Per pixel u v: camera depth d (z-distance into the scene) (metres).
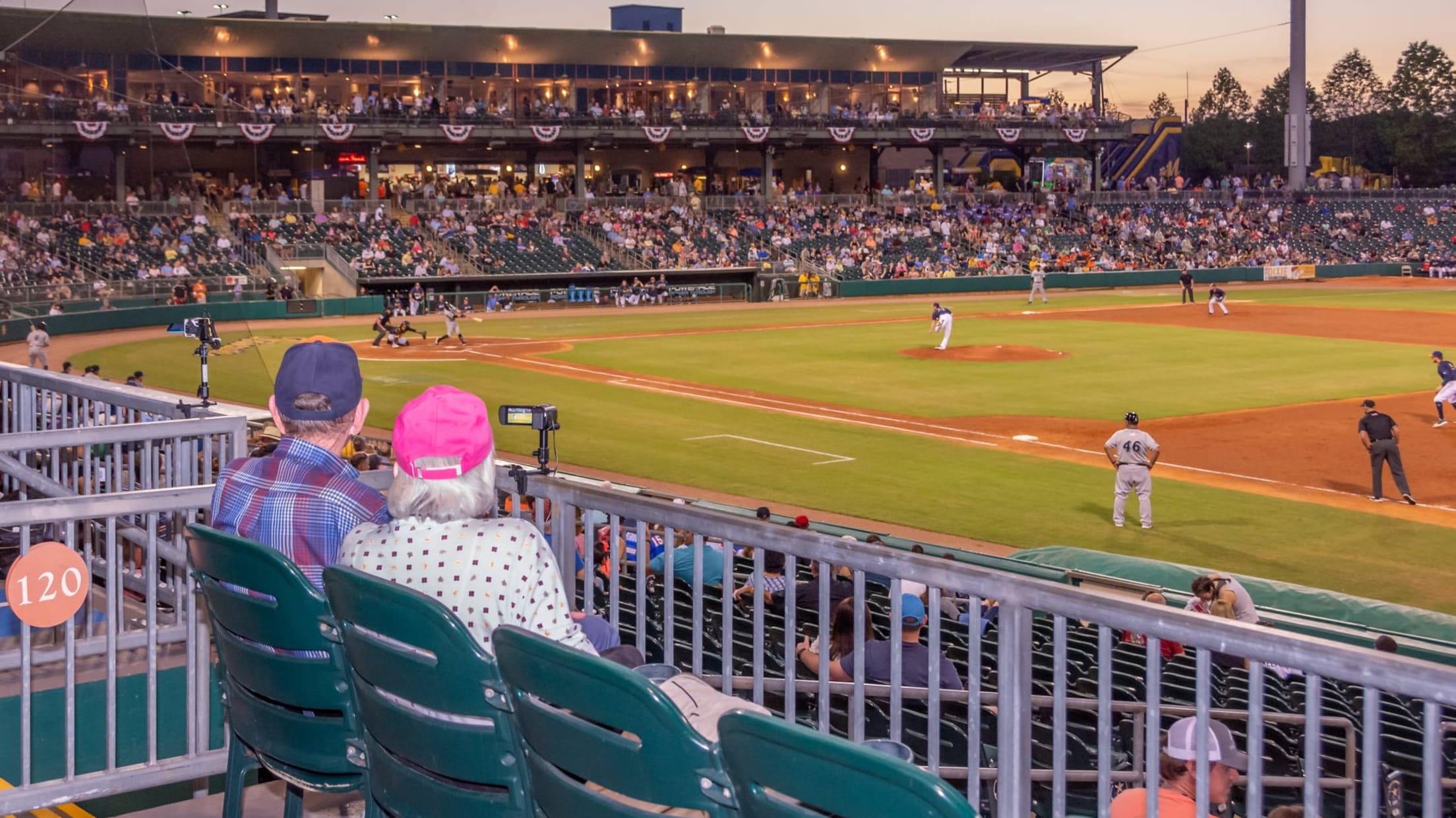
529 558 3.31
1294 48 89.38
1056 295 65.62
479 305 59.53
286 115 63.22
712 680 4.27
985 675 8.20
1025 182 89.38
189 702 4.56
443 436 3.33
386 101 66.75
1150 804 2.70
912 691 4.21
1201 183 156.75
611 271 63.50
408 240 61.88
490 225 65.81
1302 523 18.39
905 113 84.94
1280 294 65.00
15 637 5.12
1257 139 156.00
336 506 3.76
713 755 2.38
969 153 99.19
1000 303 60.62
